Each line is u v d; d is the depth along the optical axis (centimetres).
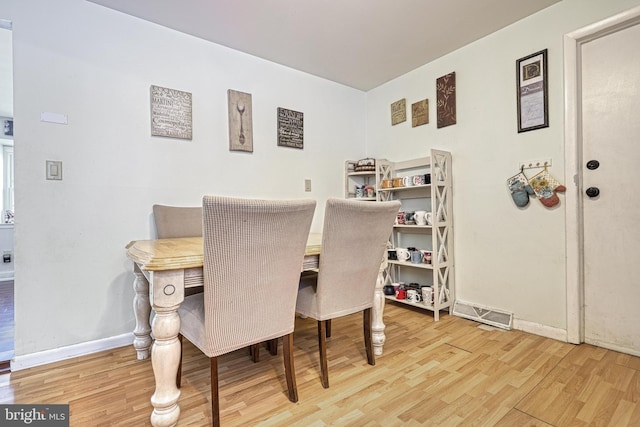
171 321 111
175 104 220
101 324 193
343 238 142
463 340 197
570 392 137
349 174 318
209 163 235
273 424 119
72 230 184
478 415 122
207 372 160
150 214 210
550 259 199
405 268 299
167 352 111
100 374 160
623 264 175
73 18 186
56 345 179
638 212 170
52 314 179
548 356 172
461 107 248
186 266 110
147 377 157
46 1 178
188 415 124
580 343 188
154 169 212
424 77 278
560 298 195
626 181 174
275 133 272
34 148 174
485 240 233
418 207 285
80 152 187
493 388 141
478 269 238
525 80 209
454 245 254
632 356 170
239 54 251
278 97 274
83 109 188
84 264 188
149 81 210
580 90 187
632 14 165
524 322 211
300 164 288
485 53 231
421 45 244
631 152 172
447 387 142
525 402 130
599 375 150
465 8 198
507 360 168
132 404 133
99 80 193
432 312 258
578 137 187
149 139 210
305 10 199
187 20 209
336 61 270
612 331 179
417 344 191
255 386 146
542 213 203
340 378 152
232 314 114
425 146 278
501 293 224
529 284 209
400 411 126
